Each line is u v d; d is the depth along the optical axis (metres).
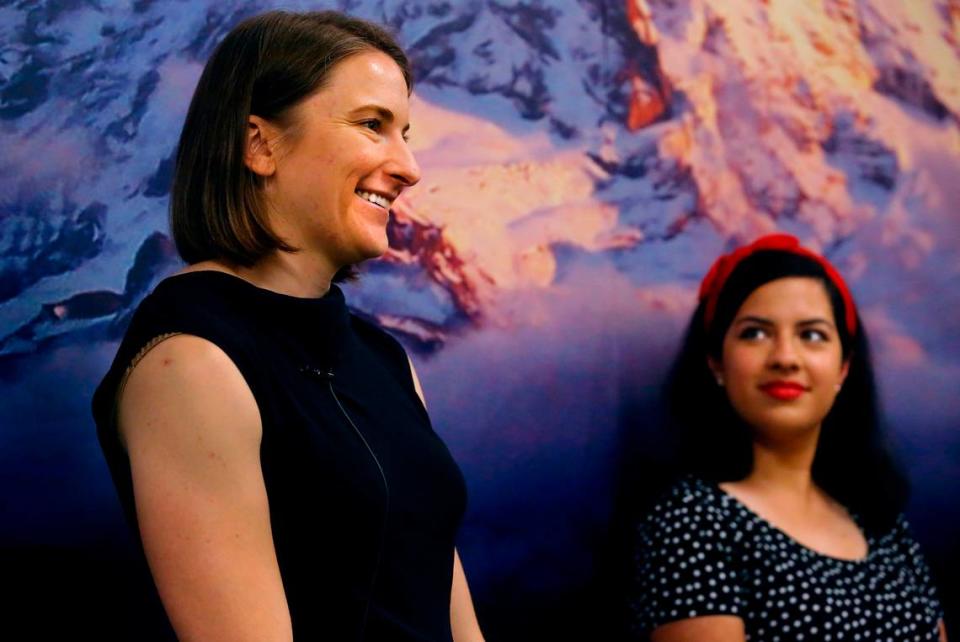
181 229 1.41
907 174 2.57
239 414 1.25
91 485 1.91
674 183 2.39
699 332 2.35
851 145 2.53
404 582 1.36
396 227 2.16
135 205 1.96
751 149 2.46
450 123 2.21
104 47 1.96
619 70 2.36
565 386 2.28
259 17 1.46
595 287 2.31
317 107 1.41
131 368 1.28
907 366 2.54
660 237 2.37
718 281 2.31
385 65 1.46
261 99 1.41
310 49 1.42
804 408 2.21
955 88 2.62
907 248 2.56
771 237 2.32
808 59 2.51
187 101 2.01
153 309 1.32
